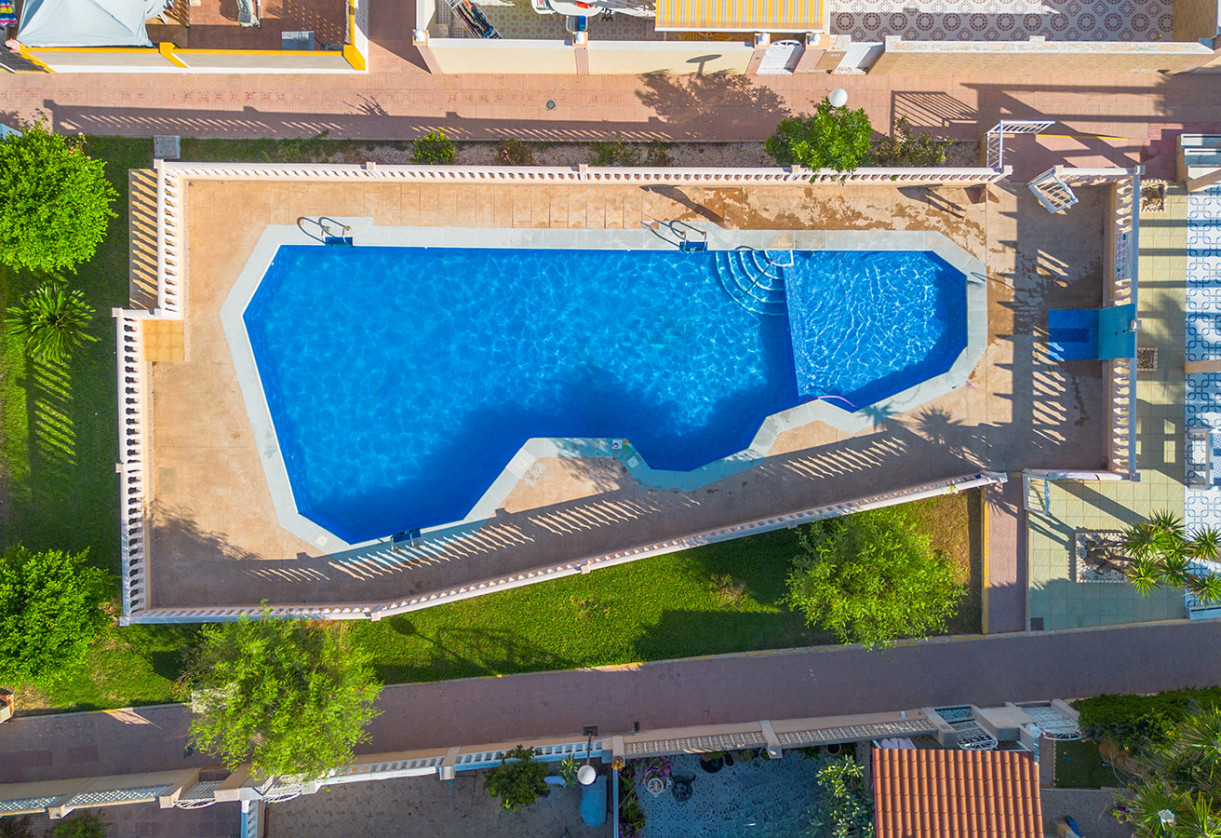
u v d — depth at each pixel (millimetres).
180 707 23375
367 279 24000
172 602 23375
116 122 23266
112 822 22859
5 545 23125
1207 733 18156
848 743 21094
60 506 23250
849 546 20438
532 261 24016
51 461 23281
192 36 23188
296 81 23250
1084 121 23016
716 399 24062
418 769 20938
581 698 23234
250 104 23250
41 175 19906
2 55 23047
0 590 19984
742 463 23344
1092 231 22984
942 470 23250
